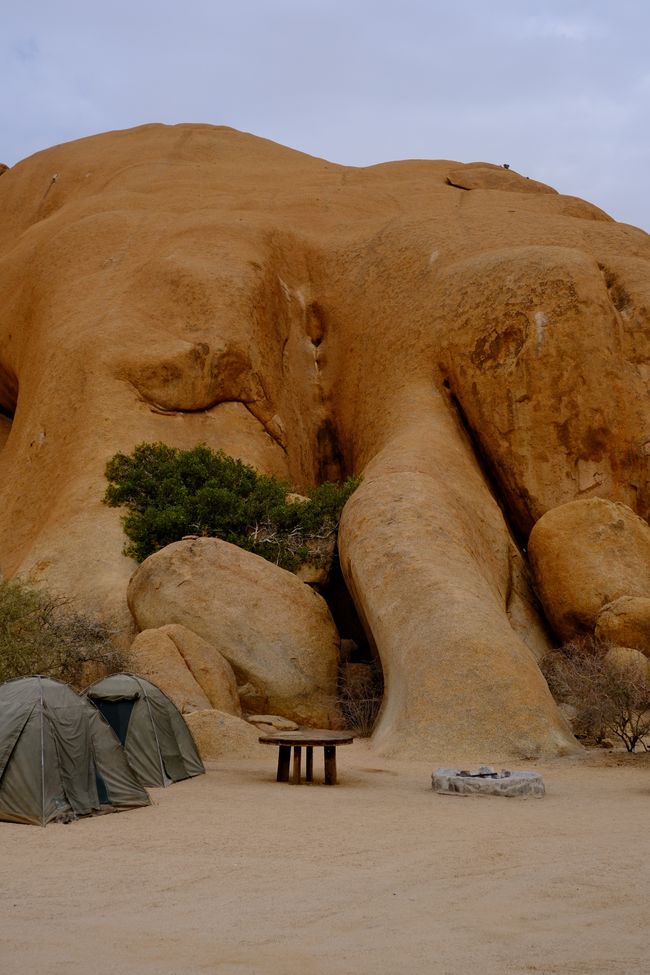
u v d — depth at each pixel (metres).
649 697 17.22
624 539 24.69
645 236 36.69
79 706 11.45
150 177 49.53
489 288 31.64
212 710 17.27
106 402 30.97
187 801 11.80
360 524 22.62
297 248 40.31
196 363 32.47
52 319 36.28
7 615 18.62
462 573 20.42
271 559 25.84
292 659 21.50
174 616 21.55
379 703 21.12
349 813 10.72
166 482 27.80
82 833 9.67
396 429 31.14
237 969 5.20
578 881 7.28
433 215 39.84
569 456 29.00
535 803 11.49
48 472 30.98
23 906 6.64
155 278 35.94
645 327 29.97
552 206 45.16
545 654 24.56
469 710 16.83
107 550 26.69
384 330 35.47
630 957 5.44
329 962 5.34
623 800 11.73
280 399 35.19
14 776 10.58
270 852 8.55
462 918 6.26
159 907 6.61
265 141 60.50
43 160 59.03
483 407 30.44
